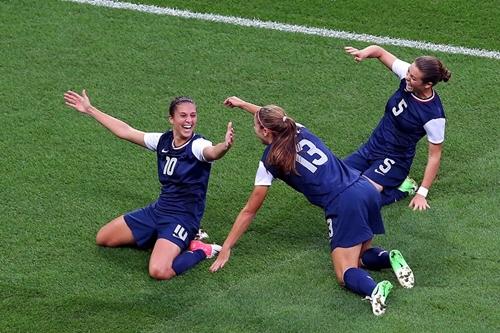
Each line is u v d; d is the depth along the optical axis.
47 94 34.28
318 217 28.28
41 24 38.25
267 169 24.73
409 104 27.83
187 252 26.05
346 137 31.98
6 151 31.16
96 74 35.44
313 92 34.34
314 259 26.34
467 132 32.09
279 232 27.67
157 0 39.81
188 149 25.69
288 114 33.19
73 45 37.06
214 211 28.66
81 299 24.77
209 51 36.66
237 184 29.75
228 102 27.19
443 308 23.81
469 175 29.88
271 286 25.14
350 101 33.81
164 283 25.39
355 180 25.09
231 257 26.45
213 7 39.34
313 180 24.89
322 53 36.47
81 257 26.45
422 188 28.28
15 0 39.72
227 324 23.73
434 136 27.69
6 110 33.31
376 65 35.69
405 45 36.94
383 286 23.73
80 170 30.31
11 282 25.41
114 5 39.47
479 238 26.84
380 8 39.09
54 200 28.89
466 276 25.23
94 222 27.98
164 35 37.59
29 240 27.14
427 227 27.42
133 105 33.75
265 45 36.97
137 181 29.88
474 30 37.78
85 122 32.72
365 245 25.20
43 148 31.34
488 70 35.47
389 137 28.47
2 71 35.53
